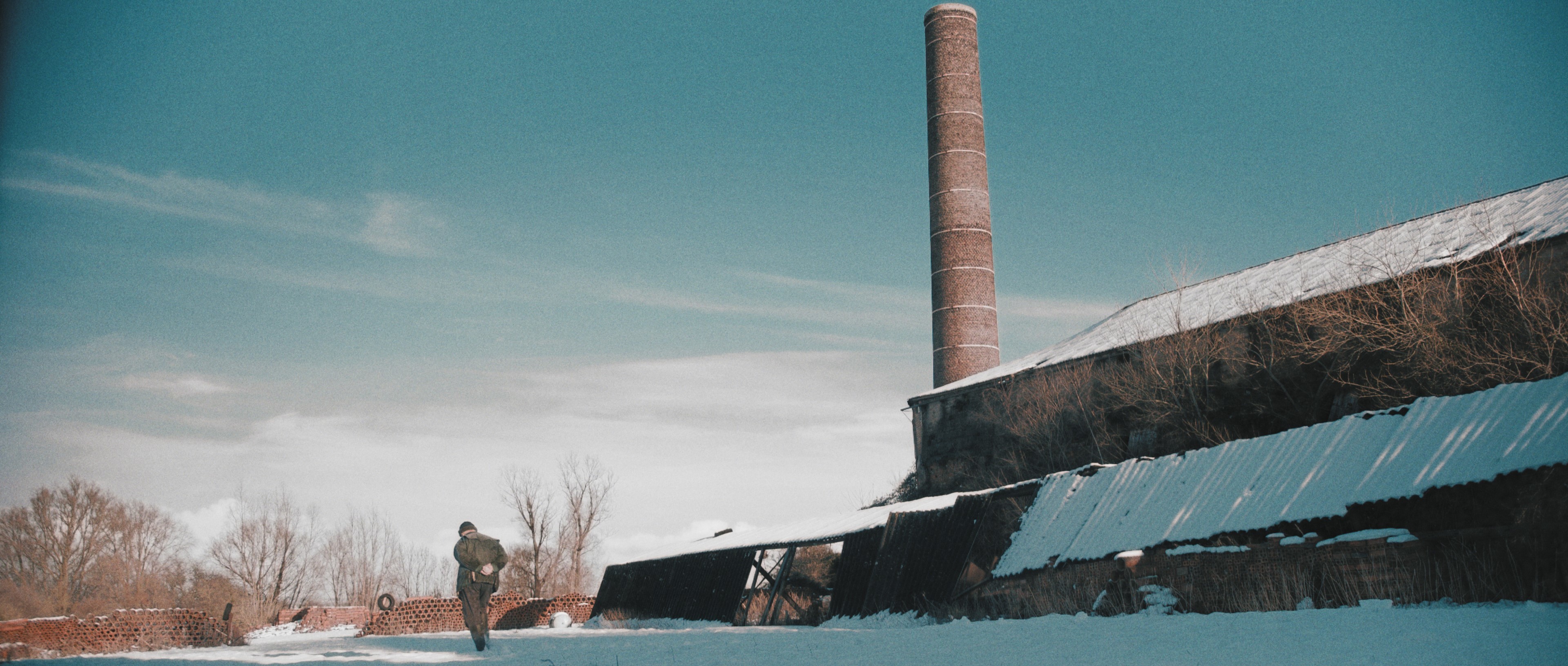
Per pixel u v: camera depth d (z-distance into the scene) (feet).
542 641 46.75
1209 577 45.06
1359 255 92.17
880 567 71.72
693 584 94.63
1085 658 23.75
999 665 23.75
